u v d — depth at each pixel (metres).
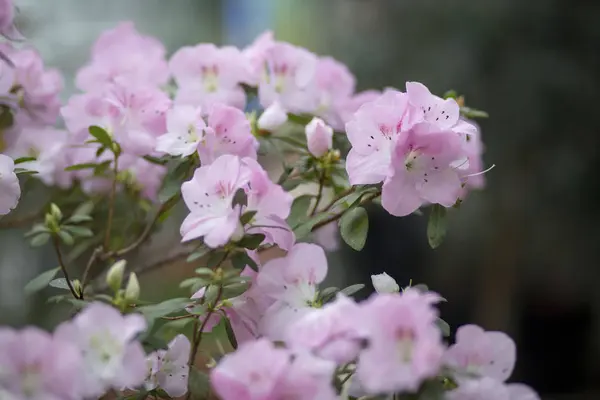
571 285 2.01
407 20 1.75
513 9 1.66
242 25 2.29
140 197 1.23
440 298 0.96
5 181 1.04
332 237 1.21
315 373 0.95
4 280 1.40
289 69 1.16
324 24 1.93
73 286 1.07
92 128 1.08
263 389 0.95
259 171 1.02
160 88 1.18
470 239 1.90
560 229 1.84
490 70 1.68
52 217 1.10
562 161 1.73
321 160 1.10
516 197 1.77
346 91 1.19
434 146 1.01
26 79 1.17
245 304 1.04
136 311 1.01
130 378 0.95
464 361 0.99
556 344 2.07
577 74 1.67
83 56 1.58
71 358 0.93
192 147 1.07
